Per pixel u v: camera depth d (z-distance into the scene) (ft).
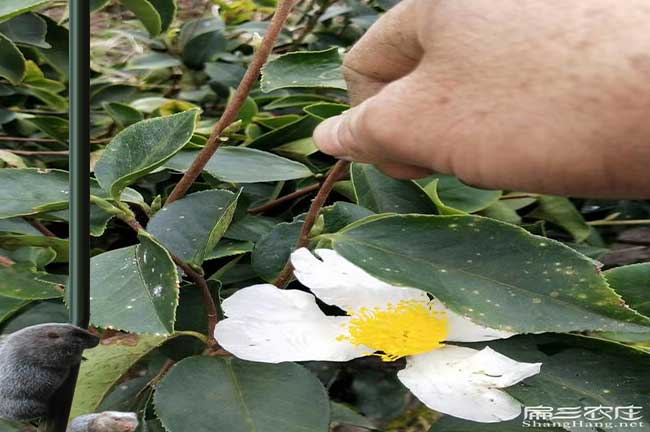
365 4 1.52
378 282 0.67
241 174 0.85
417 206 0.87
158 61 1.36
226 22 1.62
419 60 0.57
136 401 0.69
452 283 0.64
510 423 0.61
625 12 0.44
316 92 1.27
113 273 0.66
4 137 1.12
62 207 0.72
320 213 0.81
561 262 0.64
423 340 0.63
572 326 0.60
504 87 0.46
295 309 0.66
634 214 1.13
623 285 0.72
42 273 0.76
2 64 1.09
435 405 0.58
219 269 0.87
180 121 0.73
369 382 0.76
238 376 0.60
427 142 0.49
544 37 0.45
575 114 0.44
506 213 1.00
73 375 0.50
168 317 0.60
